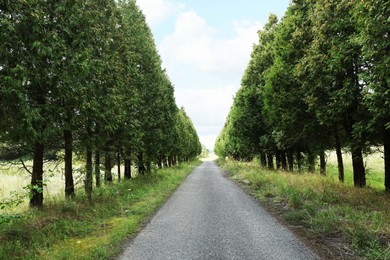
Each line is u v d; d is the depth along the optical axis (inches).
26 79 283.9
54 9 342.0
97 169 487.5
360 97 432.5
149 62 849.5
